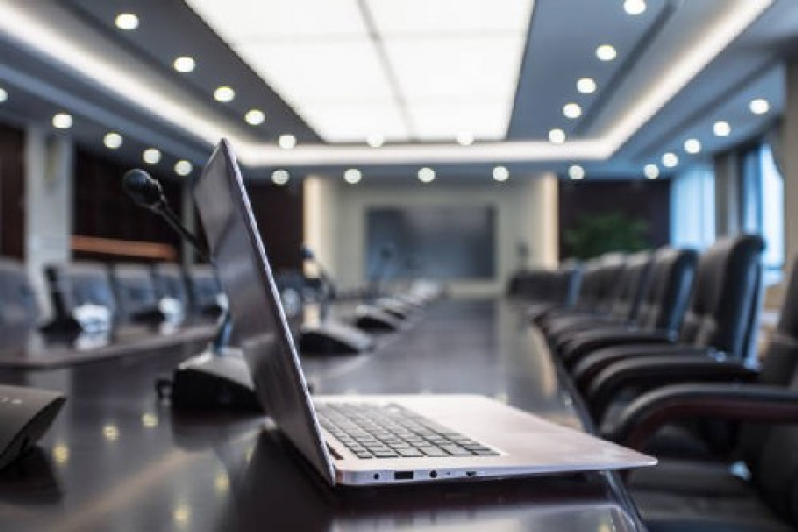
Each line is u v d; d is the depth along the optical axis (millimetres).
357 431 808
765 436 1457
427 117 9234
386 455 696
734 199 10953
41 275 9148
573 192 14328
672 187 14016
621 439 1228
